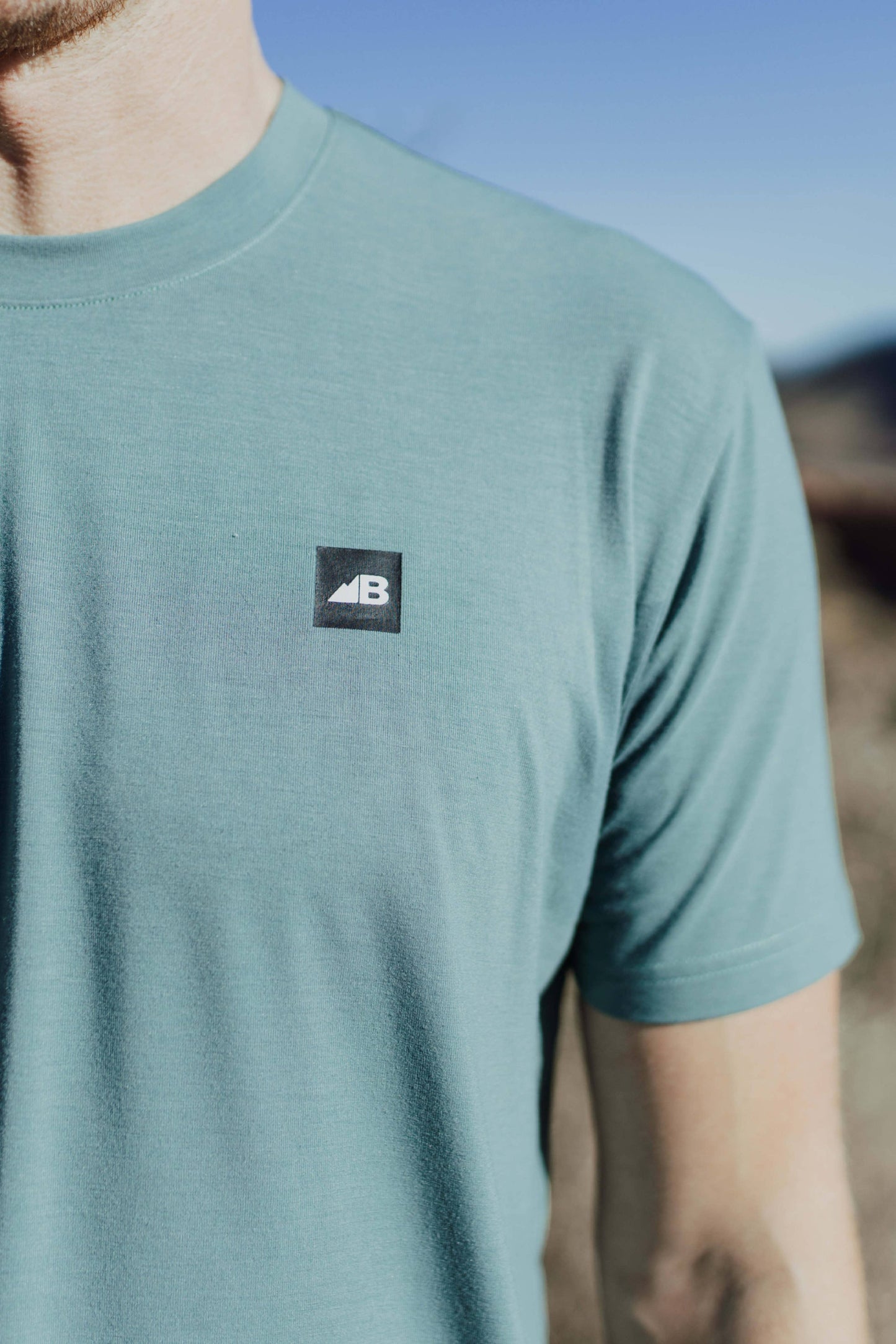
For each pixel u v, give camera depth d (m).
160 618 0.64
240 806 0.64
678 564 0.68
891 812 2.63
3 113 0.63
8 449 0.64
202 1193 0.65
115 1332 0.65
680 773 0.69
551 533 0.67
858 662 3.22
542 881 0.69
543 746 0.67
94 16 0.62
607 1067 0.73
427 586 0.65
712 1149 0.71
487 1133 0.68
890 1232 1.75
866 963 2.24
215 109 0.66
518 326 0.69
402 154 0.74
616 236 0.73
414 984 0.65
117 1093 0.64
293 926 0.64
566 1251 1.69
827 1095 0.72
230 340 0.66
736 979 0.70
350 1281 0.66
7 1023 0.64
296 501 0.65
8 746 0.63
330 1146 0.65
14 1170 0.64
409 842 0.65
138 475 0.64
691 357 0.69
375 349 0.67
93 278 0.65
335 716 0.64
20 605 0.63
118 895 0.64
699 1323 0.72
